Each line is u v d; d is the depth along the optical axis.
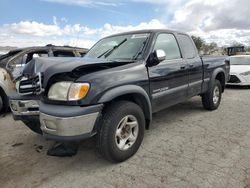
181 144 3.93
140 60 3.73
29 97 3.50
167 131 4.55
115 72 3.23
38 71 3.26
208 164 3.24
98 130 3.13
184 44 4.94
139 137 3.54
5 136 4.47
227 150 3.67
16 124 5.19
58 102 2.96
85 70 3.13
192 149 3.73
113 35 4.82
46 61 3.34
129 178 2.96
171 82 4.25
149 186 2.78
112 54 4.21
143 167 3.21
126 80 3.30
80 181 2.93
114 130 3.16
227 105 6.65
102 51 4.48
